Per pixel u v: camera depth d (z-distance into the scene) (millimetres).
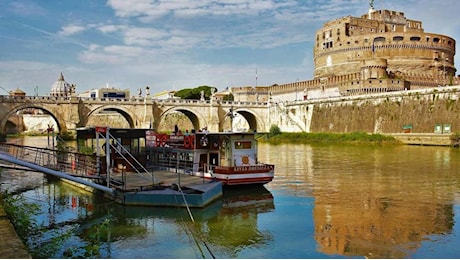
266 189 31469
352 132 89375
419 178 36344
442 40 129875
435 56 127750
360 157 54750
